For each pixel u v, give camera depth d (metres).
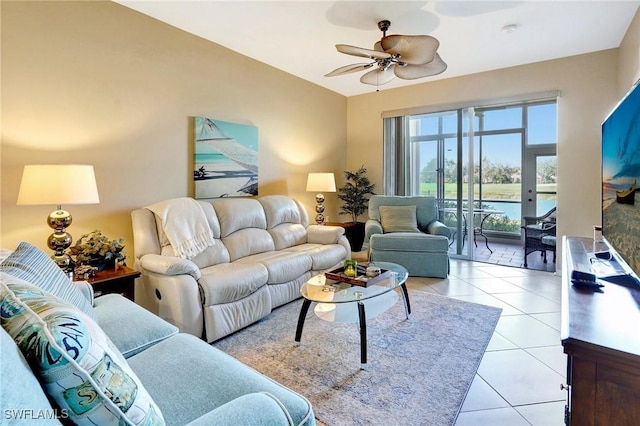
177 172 3.29
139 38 2.94
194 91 3.40
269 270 2.91
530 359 2.16
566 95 4.01
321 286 2.49
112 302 1.82
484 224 6.19
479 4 2.80
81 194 2.14
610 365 0.88
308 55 3.93
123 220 2.89
